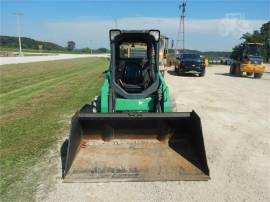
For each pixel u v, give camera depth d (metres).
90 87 15.23
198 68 23.42
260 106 11.23
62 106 10.27
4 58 42.78
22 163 5.52
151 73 6.51
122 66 6.65
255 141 7.08
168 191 4.59
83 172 4.85
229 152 6.33
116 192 4.54
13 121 8.27
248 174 5.28
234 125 8.42
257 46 24.22
